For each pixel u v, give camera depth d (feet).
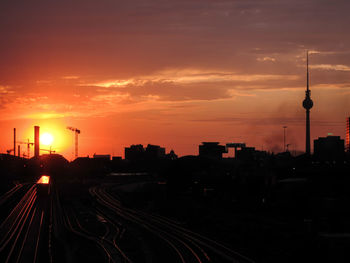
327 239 226.38
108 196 602.44
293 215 365.20
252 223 344.49
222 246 266.98
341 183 431.02
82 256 248.93
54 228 344.90
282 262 226.99
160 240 293.02
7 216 416.26
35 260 242.37
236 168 641.40
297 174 484.33
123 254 252.62
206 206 459.73
